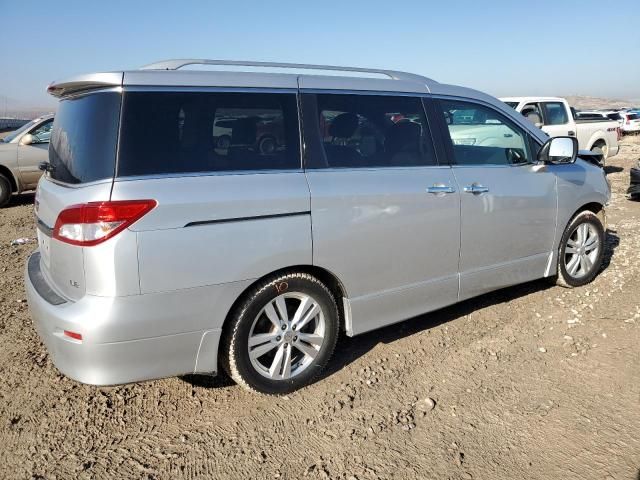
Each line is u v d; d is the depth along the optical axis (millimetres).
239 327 2910
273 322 3045
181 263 2639
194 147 2777
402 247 3449
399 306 3555
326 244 3098
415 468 2547
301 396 3174
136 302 2562
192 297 2697
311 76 3283
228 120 2898
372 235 3289
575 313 4277
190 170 2734
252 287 2939
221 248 2740
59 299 2732
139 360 2652
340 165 3234
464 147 3895
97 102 2721
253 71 3121
